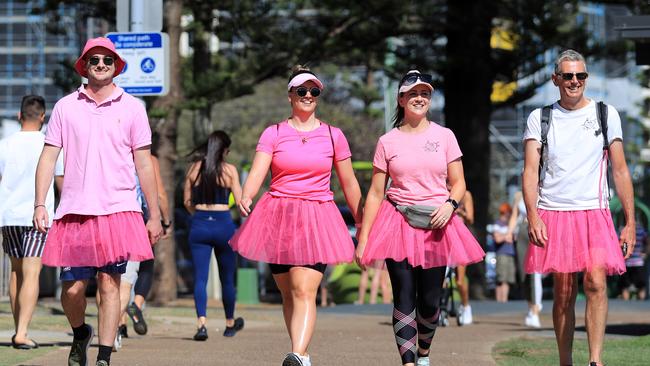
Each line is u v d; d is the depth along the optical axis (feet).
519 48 161.89
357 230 49.78
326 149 48.49
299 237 47.47
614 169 47.88
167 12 128.26
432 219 47.16
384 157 48.39
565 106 47.80
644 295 153.79
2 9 334.24
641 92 316.19
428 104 48.37
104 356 46.57
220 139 72.38
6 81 326.85
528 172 47.80
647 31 71.97
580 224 47.24
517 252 94.12
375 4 151.33
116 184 46.26
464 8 157.89
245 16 149.38
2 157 60.18
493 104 172.35
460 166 48.34
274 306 132.05
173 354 60.08
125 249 45.88
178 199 185.88
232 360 56.90
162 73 80.12
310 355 61.26
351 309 113.29
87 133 46.24
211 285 146.10
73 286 46.98
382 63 165.27
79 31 162.50
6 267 120.57
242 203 47.75
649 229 163.73
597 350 47.70
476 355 61.98
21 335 59.52
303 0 155.12
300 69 49.06
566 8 162.71
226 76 142.82
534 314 90.53
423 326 48.83
